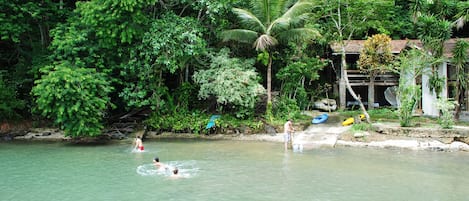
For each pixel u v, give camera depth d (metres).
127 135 21.33
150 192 11.59
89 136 20.41
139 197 11.13
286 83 24.06
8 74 23.08
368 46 21.73
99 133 19.14
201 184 12.38
